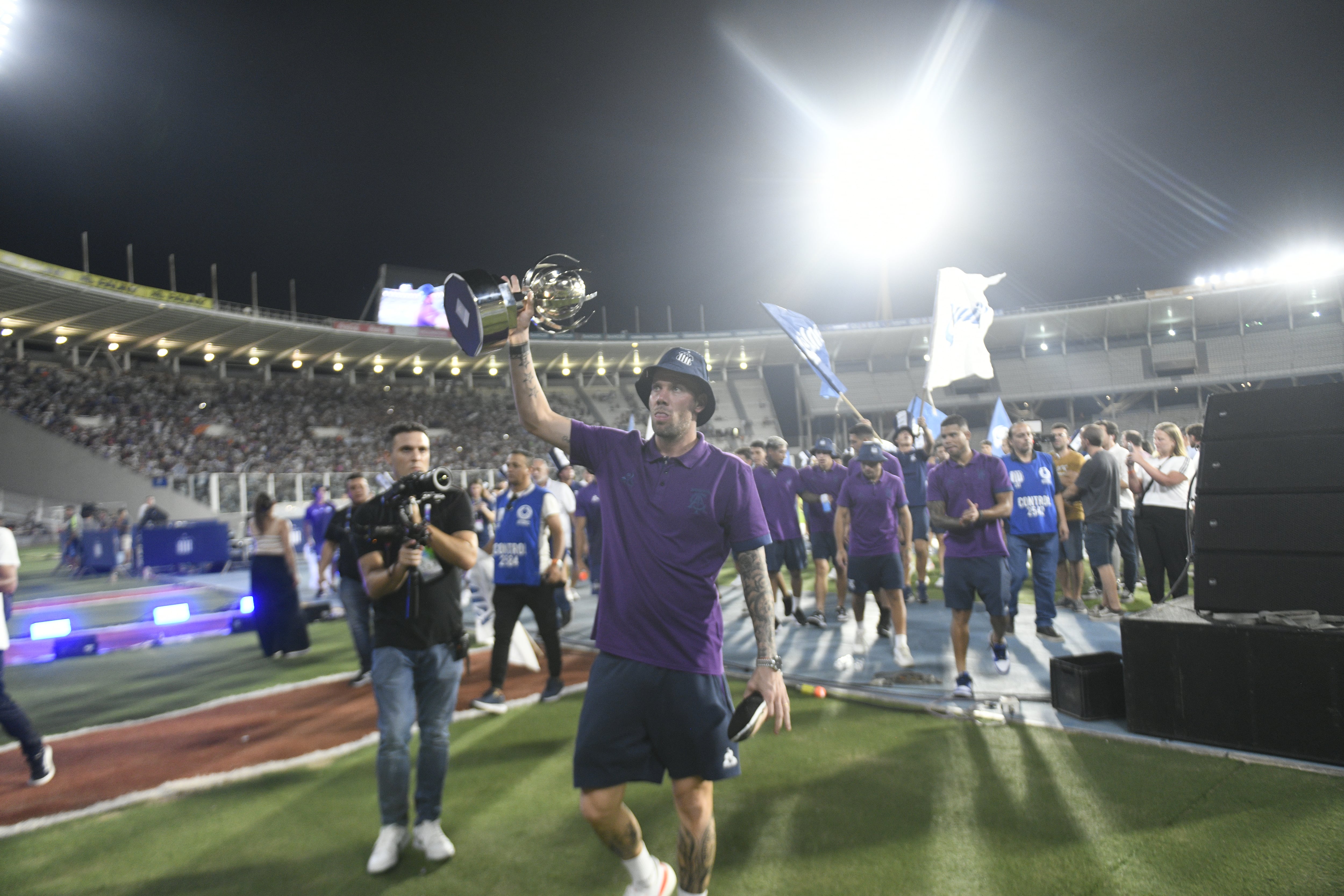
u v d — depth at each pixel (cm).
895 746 421
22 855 335
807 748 423
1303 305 4894
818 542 793
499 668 539
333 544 987
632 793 381
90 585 1625
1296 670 374
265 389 4125
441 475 321
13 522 2789
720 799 361
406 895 288
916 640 687
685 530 236
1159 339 5278
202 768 443
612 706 230
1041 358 5488
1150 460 871
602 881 292
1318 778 346
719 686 238
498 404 5053
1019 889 269
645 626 234
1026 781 362
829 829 323
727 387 5941
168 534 1669
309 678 675
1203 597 412
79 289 3039
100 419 3259
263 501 785
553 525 556
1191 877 270
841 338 5394
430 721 332
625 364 5466
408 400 4625
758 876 287
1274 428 408
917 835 313
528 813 358
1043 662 588
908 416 1173
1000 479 505
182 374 4184
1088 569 1130
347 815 368
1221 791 339
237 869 316
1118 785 351
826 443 792
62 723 562
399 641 329
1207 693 397
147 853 333
